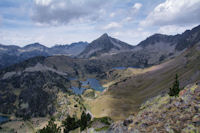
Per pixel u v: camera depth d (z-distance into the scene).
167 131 18.28
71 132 79.12
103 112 117.81
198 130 15.68
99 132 33.97
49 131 56.69
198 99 21.72
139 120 25.53
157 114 24.34
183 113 20.27
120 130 26.67
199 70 133.25
